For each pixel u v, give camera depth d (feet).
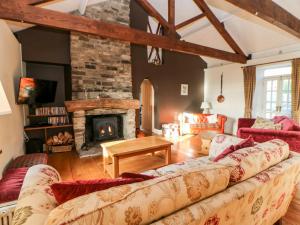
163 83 19.47
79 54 13.87
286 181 4.90
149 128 21.39
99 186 2.95
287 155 5.34
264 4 8.73
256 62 17.19
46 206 2.80
